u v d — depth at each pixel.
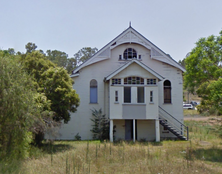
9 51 13.53
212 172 10.73
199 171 10.73
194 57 18.22
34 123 12.66
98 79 23.31
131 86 21.03
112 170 10.61
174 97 23.64
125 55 23.70
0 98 10.23
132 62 20.86
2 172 8.88
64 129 22.70
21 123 10.95
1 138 10.60
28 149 12.47
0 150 10.57
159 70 23.75
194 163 12.00
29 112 11.35
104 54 23.31
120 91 21.02
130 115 20.80
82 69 23.36
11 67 11.09
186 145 17.89
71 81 18.31
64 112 16.81
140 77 21.09
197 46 18.86
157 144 18.97
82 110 23.02
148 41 23.53
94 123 22.94
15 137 10.64
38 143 15.59
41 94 15.27
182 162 12.33
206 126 29.98
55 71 17.20
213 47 18.23
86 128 22.89
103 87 23.31
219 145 17.91
